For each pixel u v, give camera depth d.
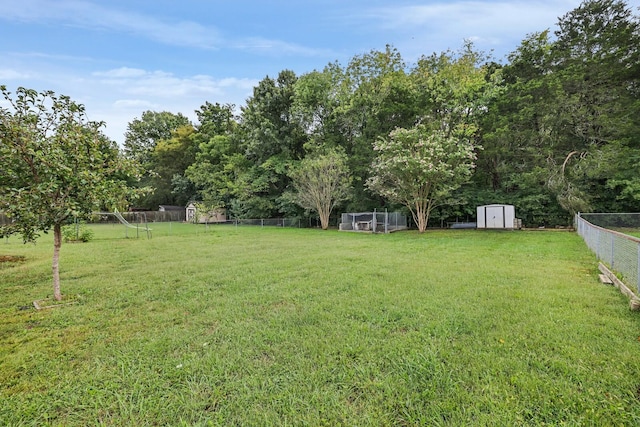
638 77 17.81
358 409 2.13
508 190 21.30
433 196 17.09
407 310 4.02
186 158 39.31
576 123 17.66
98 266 7.72
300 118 26.55
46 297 5.05
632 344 2.94
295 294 4.89
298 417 2.07
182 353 3.00
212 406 2.21
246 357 2.88
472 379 2.43
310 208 23.34
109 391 2.40
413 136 16.23
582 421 1.95
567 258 7.87
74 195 4.86
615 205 17.42
